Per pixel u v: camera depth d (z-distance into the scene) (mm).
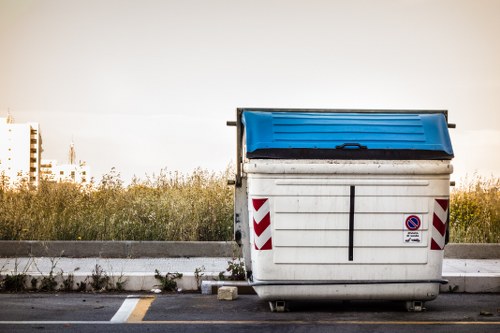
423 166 8867
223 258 13000
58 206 15344
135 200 15648
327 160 8781
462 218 15445
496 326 8406
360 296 8891
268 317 8891
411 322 8609
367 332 8039
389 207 8867
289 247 8797
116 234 13930
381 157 8844
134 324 8406
